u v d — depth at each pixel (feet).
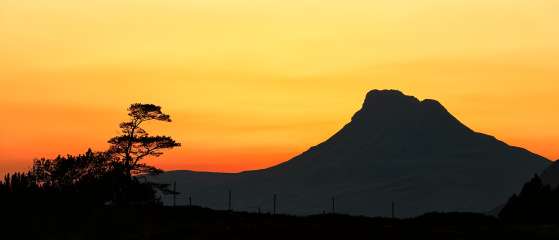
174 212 320.50
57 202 303.07
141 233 278.46
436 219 333.01
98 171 343.87
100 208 317.42
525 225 298.97
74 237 271.08
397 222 313.94
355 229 275.59
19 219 277.23
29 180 313.53
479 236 259.39
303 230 271.08
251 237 255.70
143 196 349.00
